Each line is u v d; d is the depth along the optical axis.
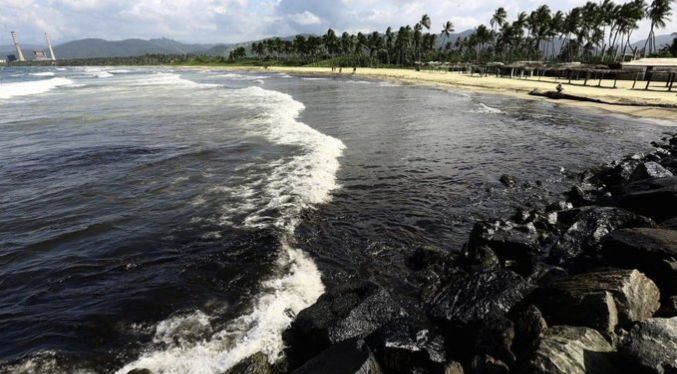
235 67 146.25
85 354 5.36
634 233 7.14
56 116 23.28
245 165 13.84
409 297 6.66
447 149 17.05
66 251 8.07
